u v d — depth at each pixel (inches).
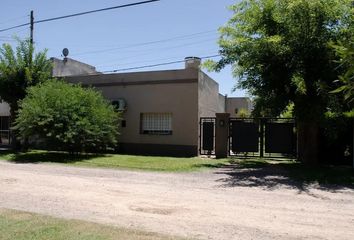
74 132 759.1
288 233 275.1
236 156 804.0
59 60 1099.9
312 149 681.6
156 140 881.5
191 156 845.2
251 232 275.4
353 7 597.9
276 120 772.6
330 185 506.3
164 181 518.0
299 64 601.3
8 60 907.4
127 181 515.5
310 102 600.1
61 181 507.5
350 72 120.3
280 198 414.3
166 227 284.2
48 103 769.6
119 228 272.4
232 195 425.7
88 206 354.3
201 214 329.1
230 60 673.0
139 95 902.4
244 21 660.1
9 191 426.3
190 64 862.5
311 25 595.8
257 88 649.0
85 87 967.6
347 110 596.1
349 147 704.4
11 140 1077.1
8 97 924.6
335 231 283.7
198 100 850.1
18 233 256.1
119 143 917.8
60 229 266.2
